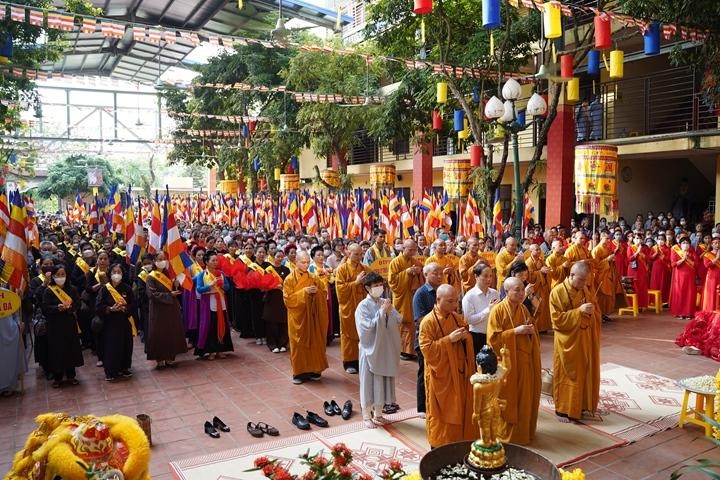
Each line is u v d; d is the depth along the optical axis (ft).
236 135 96.22
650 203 66.80
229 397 26.61
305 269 28.68
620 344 34.60
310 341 28.48
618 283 43.52
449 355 19.15
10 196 29.89
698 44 40.37
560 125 56.65
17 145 106.52
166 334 31.27
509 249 35.96
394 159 92.68
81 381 29.55
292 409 24.91
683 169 68.90
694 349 32.32
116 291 29.53
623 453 19.98
